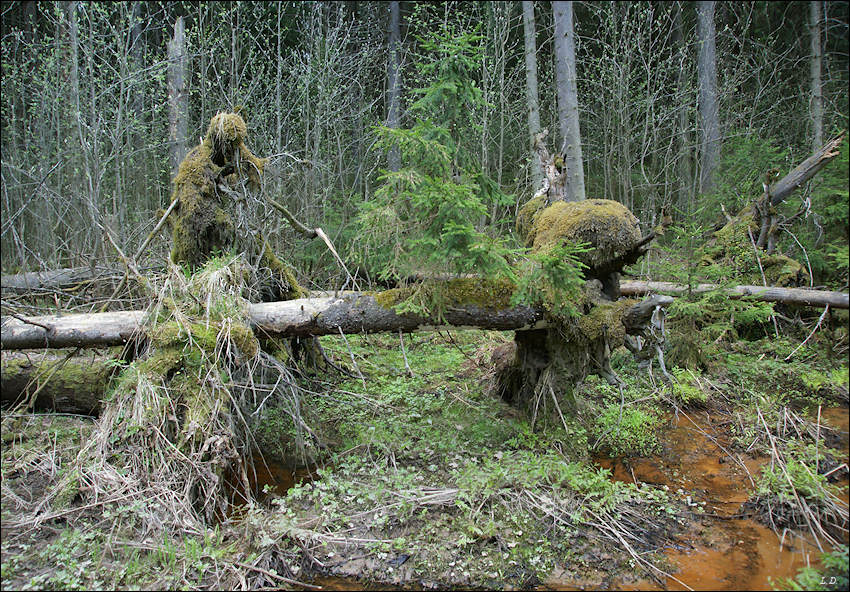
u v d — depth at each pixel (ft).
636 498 11.64
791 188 22.40
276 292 17.38
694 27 35.65
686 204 33.27
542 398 14.32
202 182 15.48
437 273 13.05
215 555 9.64
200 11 33.37
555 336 13.89
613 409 15.46
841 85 19.61
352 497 11.54
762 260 22.07
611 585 9.20
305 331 14.28
